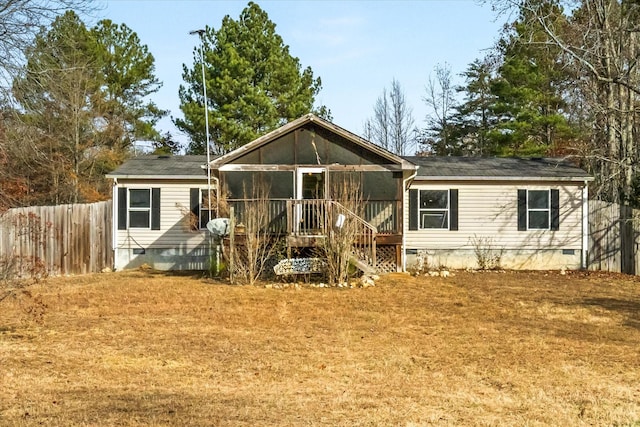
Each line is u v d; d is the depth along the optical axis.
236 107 36.69
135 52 40.06
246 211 20.53
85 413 7.74
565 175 25.45
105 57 38.41
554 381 9.72
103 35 39.19
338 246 19.61
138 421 7.44
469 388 9.29
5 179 19.36
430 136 52.00
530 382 9.66
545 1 26.25
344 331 13.20
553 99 37.19
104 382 9.37
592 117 29.95
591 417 7.95
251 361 10.72
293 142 22.62
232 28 38.06
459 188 25.67
